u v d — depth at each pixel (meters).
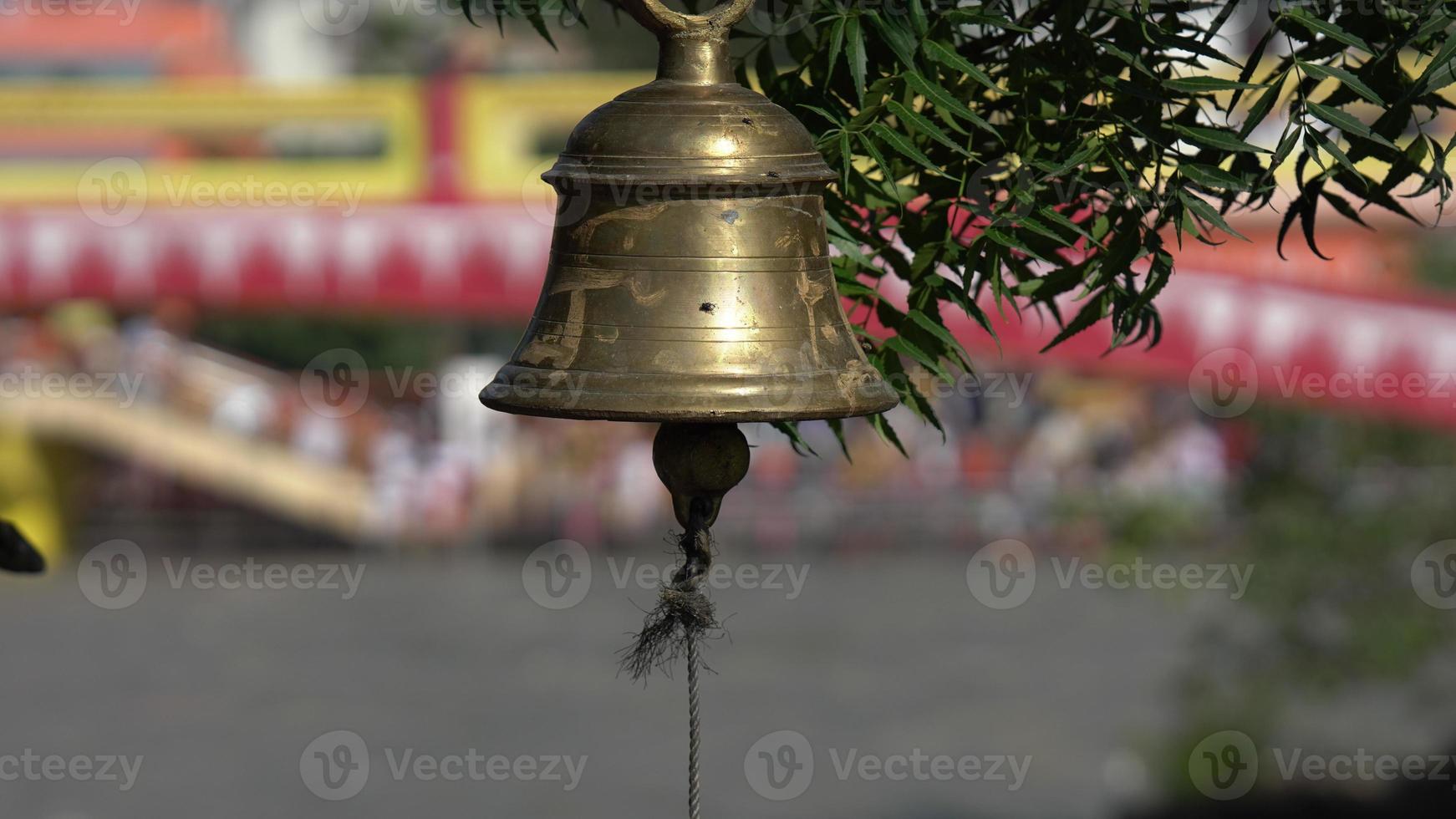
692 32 3.85
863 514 33.47
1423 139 4.26
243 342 39.47
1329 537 17.86
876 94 4.18
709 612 3.82
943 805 20.17
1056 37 4.18
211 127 24.56
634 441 35.53
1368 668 17.95
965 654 27.72
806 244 3.86
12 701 25.72
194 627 30.36
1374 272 20.62
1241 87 3.99
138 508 35.53
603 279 3.79
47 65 36.88
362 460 35.47
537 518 34.78
